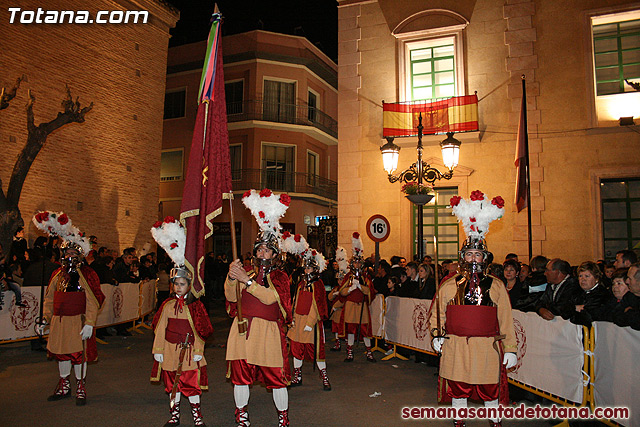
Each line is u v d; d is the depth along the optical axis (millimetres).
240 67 25906
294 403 6293
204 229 5426
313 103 27891
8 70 14461
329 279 14430
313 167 28016
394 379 7652
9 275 9219
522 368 6172
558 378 5477
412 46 14188
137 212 18547
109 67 17688
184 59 26609
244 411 5020
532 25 13102
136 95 18734
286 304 5016
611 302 5113
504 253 12719
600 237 12094
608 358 4820
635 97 12312
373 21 14492
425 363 8945
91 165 16891
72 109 12961
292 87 26422
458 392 4547
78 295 6340
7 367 8242
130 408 6039
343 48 14680
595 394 4996
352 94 14469
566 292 5734
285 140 25891
